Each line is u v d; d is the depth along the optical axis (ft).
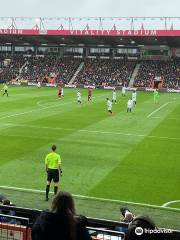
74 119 119.65
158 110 149.38
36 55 322.75
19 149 77.66
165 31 235.81
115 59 305.73
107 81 278.26
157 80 272.72
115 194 52.70
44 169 63.82
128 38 259.80
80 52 314.35
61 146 81.82
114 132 100.17
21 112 131.54
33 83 285.23
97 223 22.84
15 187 54.39
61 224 16.21
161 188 56.03
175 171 65.26
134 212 46.78
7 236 22.15
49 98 185.06
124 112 140.15
